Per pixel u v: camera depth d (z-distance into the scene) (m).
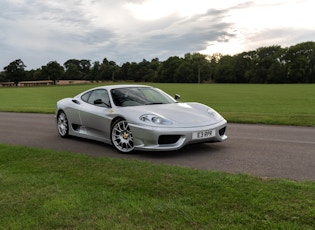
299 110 18.88
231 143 6.87
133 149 5.91
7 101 34.69
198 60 143.88
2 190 3.78
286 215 2.81
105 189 3.68
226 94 42.75
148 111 5.93
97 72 165.38
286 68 115.75
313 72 112.94
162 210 3.03
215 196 3.31
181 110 6.16
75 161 5.02
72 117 7.61
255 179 3.86
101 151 6.38
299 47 117.56
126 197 3.40
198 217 2.85
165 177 4.00
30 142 7.57
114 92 6.85
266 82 121.06
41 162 5.05
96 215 2.99
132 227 2.74
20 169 4.71
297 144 6.66
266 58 122.62
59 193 3.59
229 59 137.38
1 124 11.59
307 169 4.68
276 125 10.04
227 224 2.71
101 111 6.66
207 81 141.75
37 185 3.90
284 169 4.70
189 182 3.78
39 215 3.05
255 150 6.11
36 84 144.88
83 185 3.85
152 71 155.00
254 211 2.92
